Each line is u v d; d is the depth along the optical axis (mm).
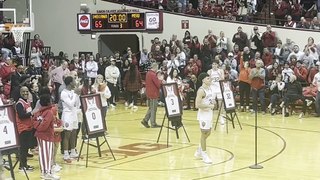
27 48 26016
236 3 26094
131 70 22656
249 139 15242
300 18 23969
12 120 10102
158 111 21547
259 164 12148
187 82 22047
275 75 20719
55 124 11539
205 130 12320
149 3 26516
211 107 12328
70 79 12250
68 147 12703
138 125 18156
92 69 23531
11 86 16234
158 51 23812
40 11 29047
